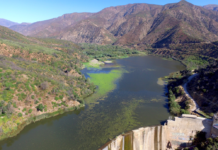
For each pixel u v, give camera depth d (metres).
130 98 71.19
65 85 73.00
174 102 63.75
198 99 63.00
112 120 54.25
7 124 47.00
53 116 55.72
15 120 49.09
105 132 48.25
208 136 46.06
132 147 45.31
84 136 46.44
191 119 46.81
